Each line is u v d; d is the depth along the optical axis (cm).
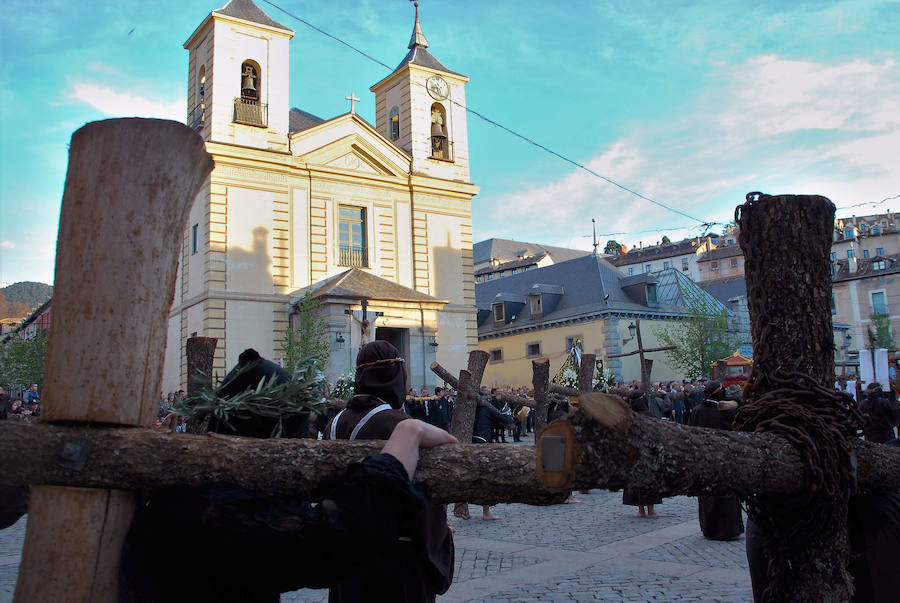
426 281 2923
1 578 591
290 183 2666
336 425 308
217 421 217
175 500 171
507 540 823
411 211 2955
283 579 171
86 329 164
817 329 276
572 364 2181
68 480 163
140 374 168
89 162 167
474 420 1078
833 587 256
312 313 2450
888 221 8012
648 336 4097
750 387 281
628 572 638
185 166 173
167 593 172
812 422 257
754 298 283
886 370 2089
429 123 3077
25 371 3956
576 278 4422
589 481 201
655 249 8412
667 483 215
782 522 261
